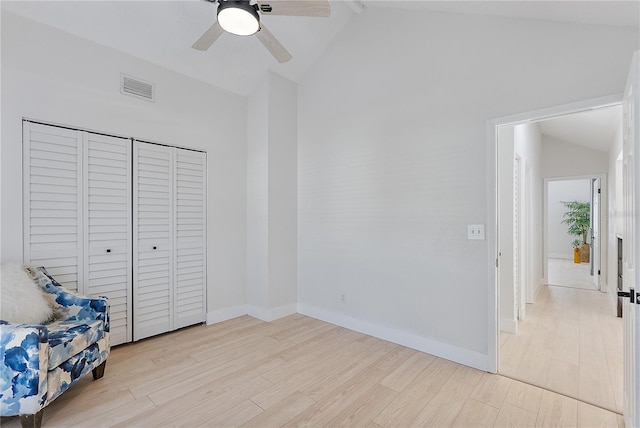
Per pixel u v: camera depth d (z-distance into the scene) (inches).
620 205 145.7
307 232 146.4
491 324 92.4
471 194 96.6
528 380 87.9
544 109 83.8
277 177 142.3
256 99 144.2
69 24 96.7
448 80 101.7
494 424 69.8
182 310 126.5
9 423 70.1
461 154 98.7
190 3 104.5
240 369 94.3
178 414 73.2
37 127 92.7
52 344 69.9
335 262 134.7
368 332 122.8
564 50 80.8
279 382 87.0
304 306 147.8
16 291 77.2
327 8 72.6
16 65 89.3
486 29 93.9
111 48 107.1
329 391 82.7
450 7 96.8
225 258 140.5
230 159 142.3
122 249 110.0
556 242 346.9
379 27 120.3
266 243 139.0
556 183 346.0
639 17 68.0
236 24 71.2
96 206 104.1
